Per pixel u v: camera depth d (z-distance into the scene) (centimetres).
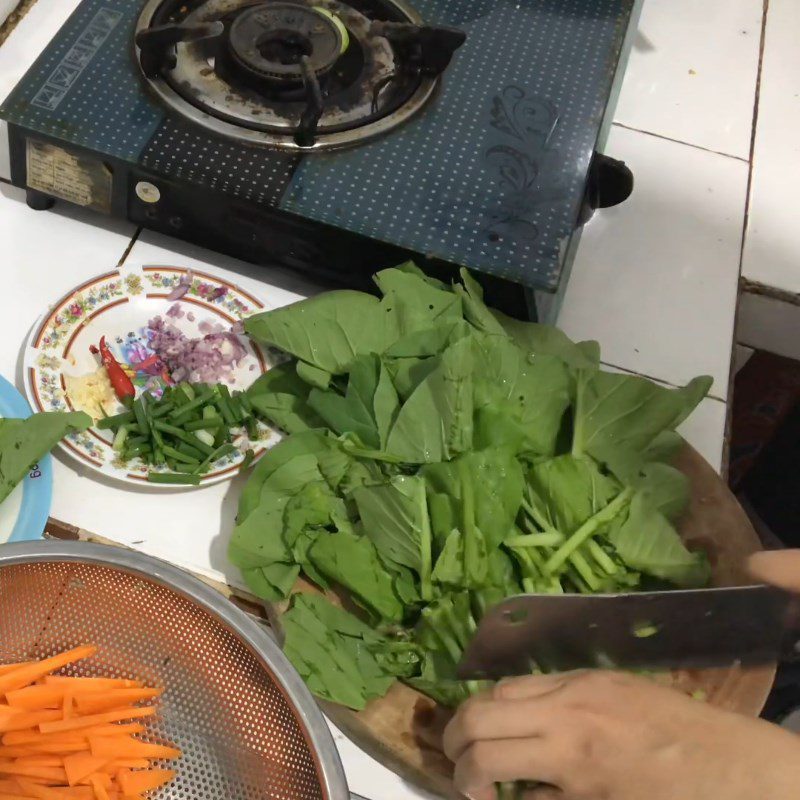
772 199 95
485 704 51
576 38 86
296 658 58
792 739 47
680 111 101
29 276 78
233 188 72
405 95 79
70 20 80
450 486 61
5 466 63
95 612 61
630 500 63
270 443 71
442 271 72
